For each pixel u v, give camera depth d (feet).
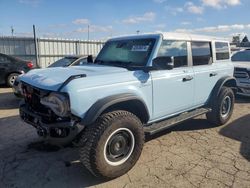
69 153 14.53
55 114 11.10
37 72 13.38
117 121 11.35
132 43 15.15
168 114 15.01
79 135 11.33
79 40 64.64
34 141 16.28
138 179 11.98
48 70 13.58
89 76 11.51
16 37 56.90
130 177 12.14
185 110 16.31
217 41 18.65
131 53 14.70
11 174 12.39
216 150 15.10
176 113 15.64
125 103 12.50
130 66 13.98
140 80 12.88
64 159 13.85
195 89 16.48
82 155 11.12
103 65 14.97
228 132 18.12
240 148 15.40
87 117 10.78
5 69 37.22
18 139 16.62
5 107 25.53
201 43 17.16
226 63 19.54
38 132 11.69
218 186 11.41
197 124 19.69
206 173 12.50
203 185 11.49
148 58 13.67
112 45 16.40
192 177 12.14
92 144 10.93
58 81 11.24
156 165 13.26
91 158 11.00
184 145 15.79
